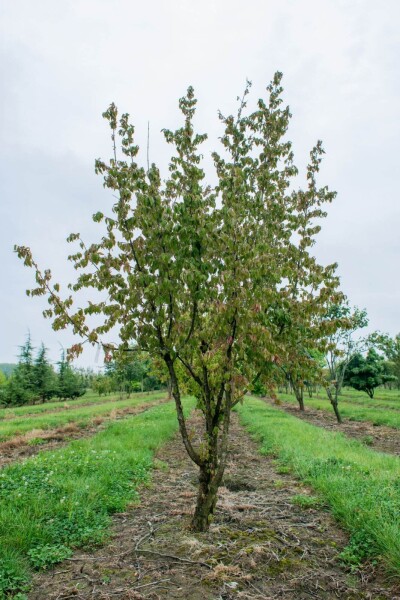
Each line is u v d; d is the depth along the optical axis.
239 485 8.76
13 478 7.77
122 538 5.89
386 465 9.44
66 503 6.57
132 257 5.98
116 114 6.22
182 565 5.04
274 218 7.04
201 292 5.50
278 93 7.41
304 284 6.53
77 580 4.71
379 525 5.40
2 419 28.91
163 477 9.50
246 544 5.57
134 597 4.29
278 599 4.30
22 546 5.22
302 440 13.05
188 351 5.89
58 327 5.86
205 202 6.12
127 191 5.72
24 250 5.74
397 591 4.37
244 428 18.52
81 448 11.37
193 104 6.80
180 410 6.16
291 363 6.30
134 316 5.79
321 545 5.59
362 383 40.16
